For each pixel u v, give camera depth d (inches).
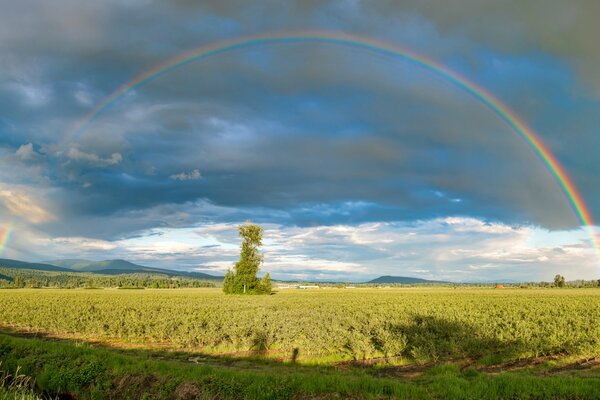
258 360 954.7
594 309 1926.7
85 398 652.1
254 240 4114.2
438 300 2859.3
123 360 769.6
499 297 3348.9
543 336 1048.8
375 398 548.1
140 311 1760.6
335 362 930.1
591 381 604.4
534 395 549.3
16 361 777.6
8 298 2952.8
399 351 954.7
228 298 3080.7
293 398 566.3
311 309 1772.9
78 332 1427.2
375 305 2231.8
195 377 643.5
